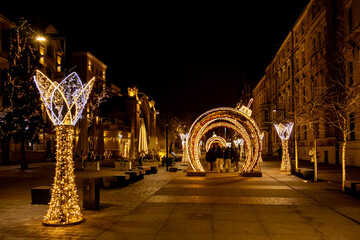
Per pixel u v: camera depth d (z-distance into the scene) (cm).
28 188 1466
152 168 2162
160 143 6812
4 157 3294
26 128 2778
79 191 1341
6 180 1817
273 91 5894
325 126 3147
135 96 5456
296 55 4203
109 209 952
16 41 2955
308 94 3484
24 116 2758
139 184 1554
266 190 1333
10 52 2980
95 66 5547
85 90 862
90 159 3078
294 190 1331
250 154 1991
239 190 1335
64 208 780
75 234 702
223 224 777
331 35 2820
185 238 668
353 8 2480
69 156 816
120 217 852
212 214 882
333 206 988
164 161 3017
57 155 808
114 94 6438
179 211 921
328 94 2802
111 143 4809
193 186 1471
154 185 1514
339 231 716
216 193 1255
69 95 837
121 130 4991
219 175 2012
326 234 694
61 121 823
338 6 2739
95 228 748
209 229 734
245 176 1902
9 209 970
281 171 2262
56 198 786
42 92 824
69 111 820
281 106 5172
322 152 3247
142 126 3067
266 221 805
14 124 2719
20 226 773
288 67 4669
